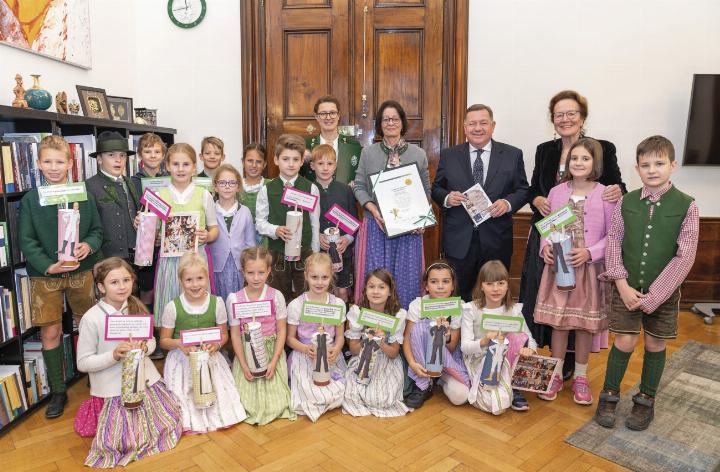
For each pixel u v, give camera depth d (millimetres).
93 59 3488
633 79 3822
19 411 2215
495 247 2592
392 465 1868
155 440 1983
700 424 2193
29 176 2336
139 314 2133
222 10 3939
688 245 1974
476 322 2361
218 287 2631
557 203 2383
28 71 2859
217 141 3174
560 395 2479
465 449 1980
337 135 3123
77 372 2662
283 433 2098
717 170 3869
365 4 3824
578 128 2457
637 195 2092
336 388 2289
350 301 2959
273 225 2568
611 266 2137
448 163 2693
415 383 2371
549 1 3801
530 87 3865
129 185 2643
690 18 3736
